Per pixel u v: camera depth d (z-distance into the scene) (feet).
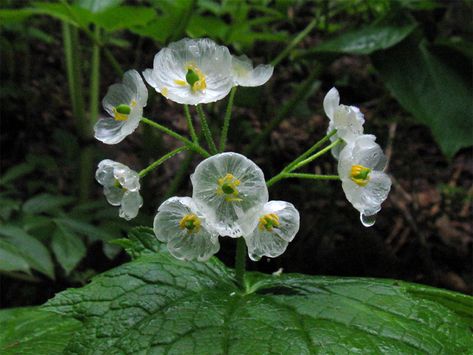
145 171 0.53
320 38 1.69
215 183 0.48
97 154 1.28
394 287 0.53
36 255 0.83
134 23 0.98
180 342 0.45
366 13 1.41
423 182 1.41
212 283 0.53
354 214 1.20
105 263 1.11
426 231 1.24
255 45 1.54
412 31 1.03
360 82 1.61
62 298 0.49
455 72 1.03
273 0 1.40
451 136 0.97
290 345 0.44
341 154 0.51
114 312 0.48
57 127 1.46
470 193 1.35
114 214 0.98
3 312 0.74
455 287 1.17
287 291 0.53
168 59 0.52
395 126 1.40
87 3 0.97
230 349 0.44
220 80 0.52
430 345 0.45
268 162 1.29
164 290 0.51
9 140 1.39
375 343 0.45
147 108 1.17
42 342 0.65
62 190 1.30
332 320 0.47
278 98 1.56
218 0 1.39
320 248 1.16
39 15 1.64
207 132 0.55
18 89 1.38
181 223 0.49
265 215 0.48
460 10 1.46
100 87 1.57
